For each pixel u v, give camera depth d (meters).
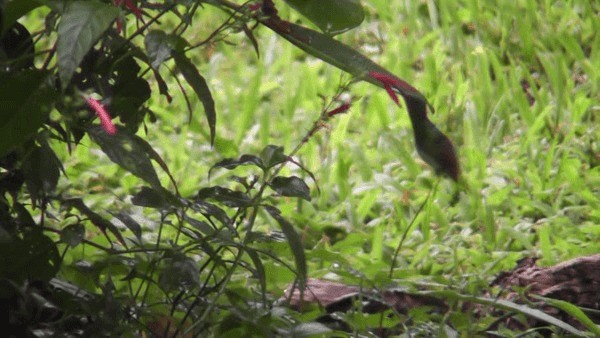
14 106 3.72
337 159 8.68
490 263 6.99
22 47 4.29
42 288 4.45
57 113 4.01
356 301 5.75
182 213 4.27
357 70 4.56
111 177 8.32
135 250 4.37
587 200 8.07
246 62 11.38
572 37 10.60
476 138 9.31
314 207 8.55
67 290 4.39
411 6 11.23
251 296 4.99
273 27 4.46
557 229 7.74
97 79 4.21
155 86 10.07
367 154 9.23
